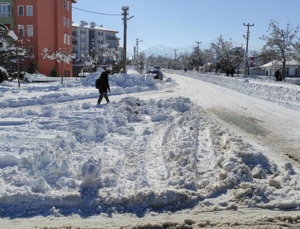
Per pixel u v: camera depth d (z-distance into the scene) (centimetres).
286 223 360
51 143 615
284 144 734
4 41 2880
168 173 498
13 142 678
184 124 928
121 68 5091
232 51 6066
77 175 476
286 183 471
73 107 1171
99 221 360
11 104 1303
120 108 1083
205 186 458
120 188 427
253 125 968
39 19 4184
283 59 4234
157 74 3450
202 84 3244
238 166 493
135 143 697
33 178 461
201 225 354
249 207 398
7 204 391
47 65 4303
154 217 372
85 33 9025
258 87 2120
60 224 352
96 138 718
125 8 2877
